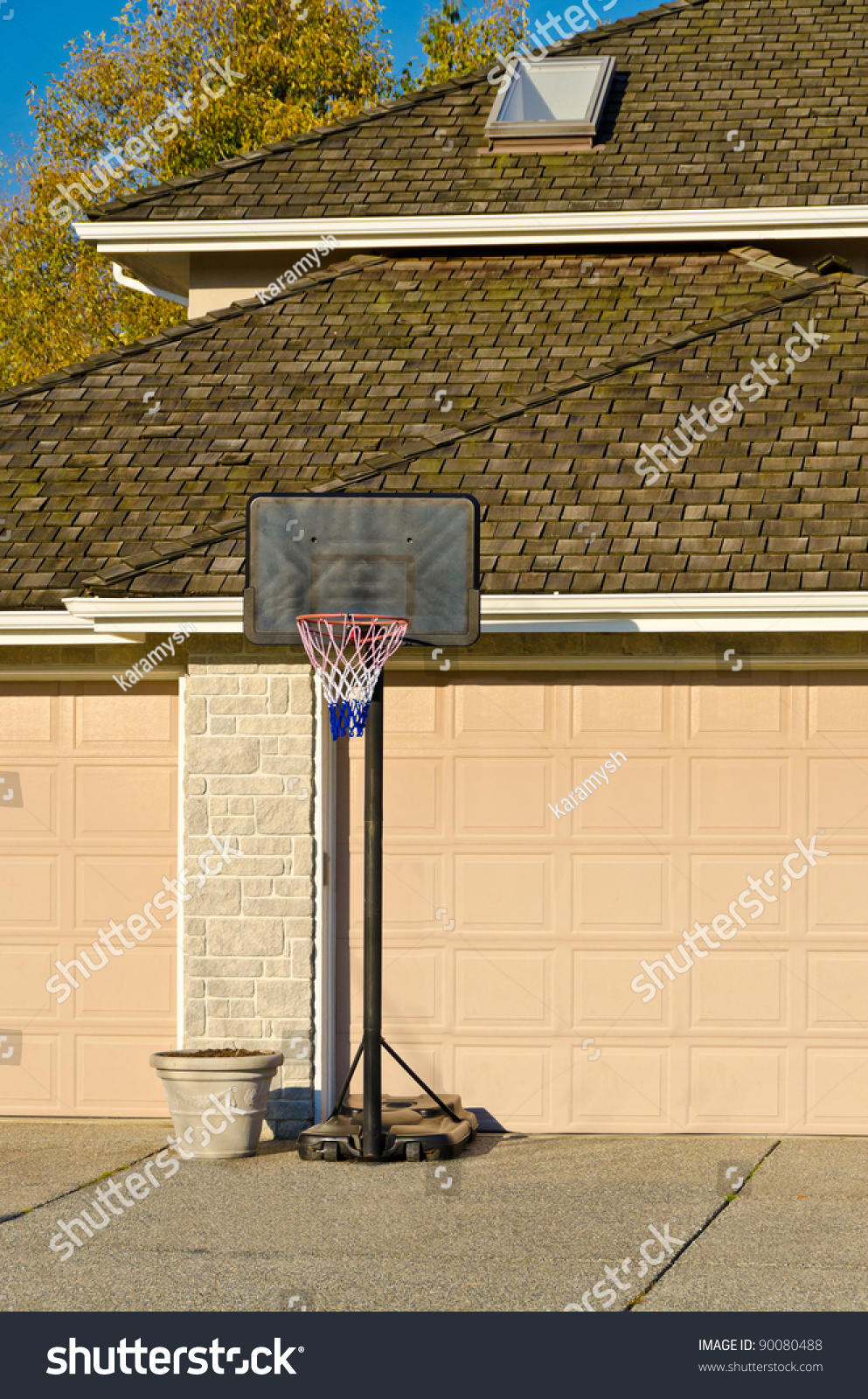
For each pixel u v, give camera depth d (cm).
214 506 1037
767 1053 975
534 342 1182
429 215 1299
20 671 1038
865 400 1039
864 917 973
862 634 955
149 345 1251
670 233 1269
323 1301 638
